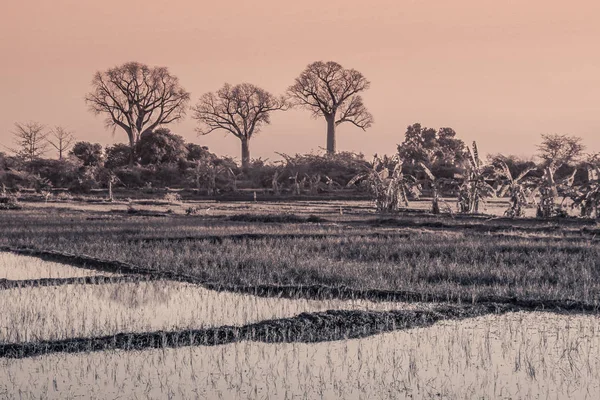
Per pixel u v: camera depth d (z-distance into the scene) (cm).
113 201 9938
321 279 2856
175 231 4853
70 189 12150
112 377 1656
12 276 3034
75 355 1827
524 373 1681
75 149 15000
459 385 1603
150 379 1644
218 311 2311
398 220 5591
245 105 18800
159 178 13538
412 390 1572
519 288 2608
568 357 1800
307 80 18400
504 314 2262
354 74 18475
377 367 1725
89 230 4928
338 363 1758
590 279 2800
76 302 2450
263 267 3159
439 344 1919
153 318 2209
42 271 3172
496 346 1897
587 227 4856
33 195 11050
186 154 15125
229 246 3916
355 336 2006
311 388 1584
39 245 4038
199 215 6844
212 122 18912
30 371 1700
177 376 1664
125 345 1906
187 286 2750
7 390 1570
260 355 1827
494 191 6606
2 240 4294
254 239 4344
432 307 2323
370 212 7100
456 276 2908
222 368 1720
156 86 18762
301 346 1908
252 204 9269
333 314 2153
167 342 1931
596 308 2323
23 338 1962
